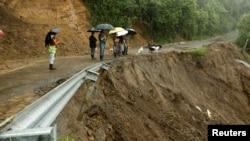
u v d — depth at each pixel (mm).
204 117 21609
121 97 14617
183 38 53750
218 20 77438
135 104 15352
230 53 38844
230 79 32500
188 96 24188
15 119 4996
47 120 6465
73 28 28891
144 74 19828
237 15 100562
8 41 21531
